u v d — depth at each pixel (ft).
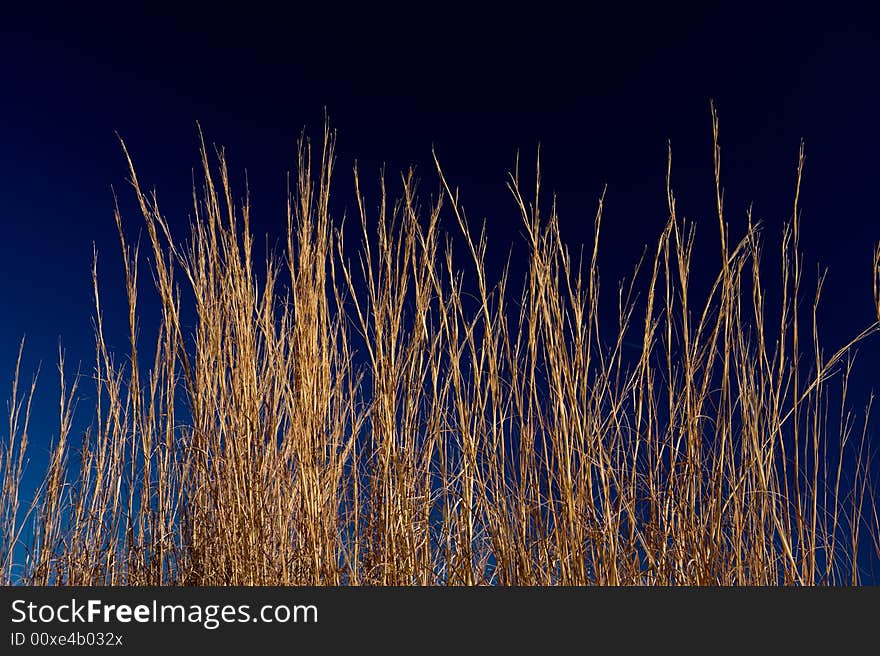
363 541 5.11
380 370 4.99
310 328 5.01
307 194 5.11
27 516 5.63
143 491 5.41
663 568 4.66
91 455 5.74
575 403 4.60
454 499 5.02
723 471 4.52
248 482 4.98
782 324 4.49
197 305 5.21
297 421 4.98
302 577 4.93
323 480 4.98
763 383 4.51
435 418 5.00
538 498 4.78
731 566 4.65
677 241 4.67
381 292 5.03
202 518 5.34
